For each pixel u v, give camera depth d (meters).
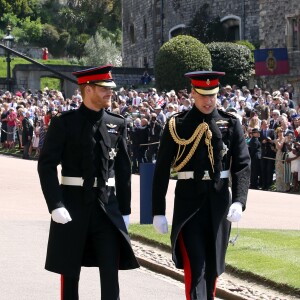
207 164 19.30
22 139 72.38
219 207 19.20
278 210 39.72
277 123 53.81
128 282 24.72
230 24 116.94
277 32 99.44
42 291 23.33
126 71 116.31
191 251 18.78
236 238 28.61
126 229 18.64
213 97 19.39
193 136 19.31
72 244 18.55
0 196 44.28
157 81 94.31
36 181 51.31
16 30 187.50
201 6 120.19
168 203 41.47
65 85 117.75
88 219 18.58
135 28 141.50
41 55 177.75
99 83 18.83
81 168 18.77
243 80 96.19
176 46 92.88
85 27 193.75
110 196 18.91
